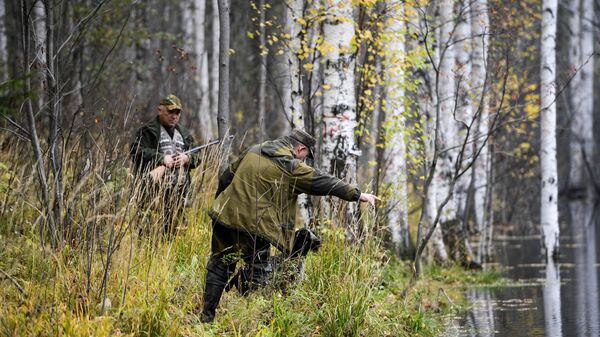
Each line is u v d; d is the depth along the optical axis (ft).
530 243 107.55
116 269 34.81
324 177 35.78
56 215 37.24
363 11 59.06
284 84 81.30
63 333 30.14
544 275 71.56
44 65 39.55
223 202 36.22
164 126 45.34
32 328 29.73
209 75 139.85
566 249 96.84
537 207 153.89
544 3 87.76
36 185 38.91
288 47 57.62
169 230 41.42
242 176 36.06
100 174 37.19
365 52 59.62
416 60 62.18
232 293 39.40
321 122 53.21
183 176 44.80
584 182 181.88
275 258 38.09
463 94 80.12
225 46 46.44
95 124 44.37
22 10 36.76
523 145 110.01
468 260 75.46
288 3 61.77
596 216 148.15
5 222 38.11
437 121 54.65
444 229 77.36
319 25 60.39
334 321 36.24
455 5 87.66
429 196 71.87
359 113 59.26
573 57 168.04
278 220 36.04
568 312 50.29
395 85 68.64
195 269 39.37
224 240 36.27
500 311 50.96
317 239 38.63
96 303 32.91
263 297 37.35
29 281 33.94
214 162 46.32
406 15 59.93
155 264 36.19
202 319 35.63
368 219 42.96
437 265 71.00
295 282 38.32
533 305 53.57
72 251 35.04
